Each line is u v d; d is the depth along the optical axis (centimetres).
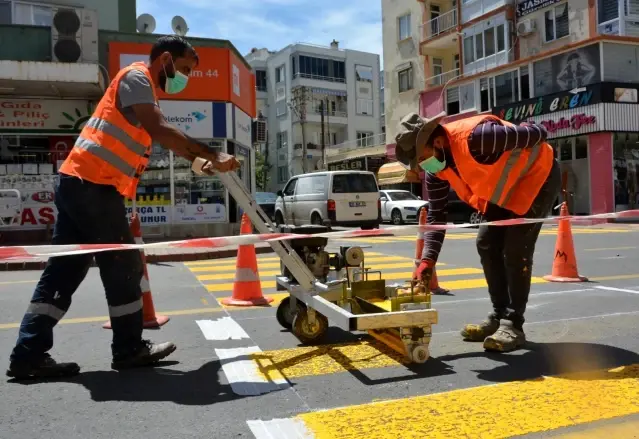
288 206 1891
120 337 381
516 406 302
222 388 340
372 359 394
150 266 998
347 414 295
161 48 366
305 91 4938
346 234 420
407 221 2395
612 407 299
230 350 424
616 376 348
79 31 1444
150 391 337
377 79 5391
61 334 486
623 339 437
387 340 411
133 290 379
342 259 437
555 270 738
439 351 411
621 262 913
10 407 314
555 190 397
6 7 1788
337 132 5262
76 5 1908
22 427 287
